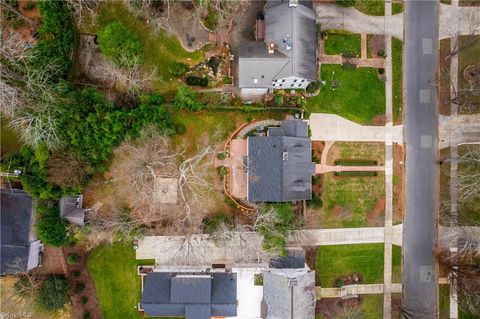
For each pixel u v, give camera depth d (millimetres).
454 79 56406
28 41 51094
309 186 52281
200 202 54312
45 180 48938
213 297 50500
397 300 55938
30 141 48188
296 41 49312
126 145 51312
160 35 53719
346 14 55625
